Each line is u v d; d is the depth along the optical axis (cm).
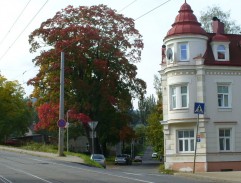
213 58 3903
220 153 3816
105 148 6328
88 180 1986
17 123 7881
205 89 3838
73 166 2895
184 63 3856
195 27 3900
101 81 5444
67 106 5422
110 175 2277
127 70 5584
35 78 5453
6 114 7800
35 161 3231
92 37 5247
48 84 5406
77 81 5278
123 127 5716
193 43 3872
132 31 5600
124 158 6400
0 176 2136
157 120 6197
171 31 3941
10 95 7888
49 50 5347
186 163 3831
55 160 3412
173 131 3928
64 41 5228
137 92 5712
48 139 8144
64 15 5506
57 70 5312
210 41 3966
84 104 5372
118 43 5506
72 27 5275
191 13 3969
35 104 5650
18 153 4222
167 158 3944
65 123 3800
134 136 5809
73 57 5206
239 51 4031
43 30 5422
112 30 5466
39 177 2103
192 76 3847
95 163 3441
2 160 3266
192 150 3828
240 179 2194
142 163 7294
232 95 3903
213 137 3822
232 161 3834
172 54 3925
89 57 5394
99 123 5647
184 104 3859
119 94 5656
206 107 3825
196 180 2203
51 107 5316
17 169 2547
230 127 3872
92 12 5462
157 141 6156
